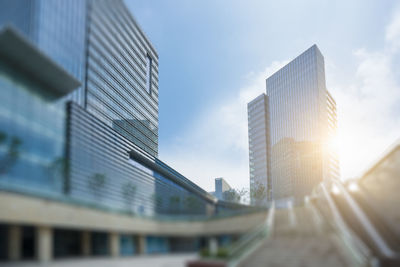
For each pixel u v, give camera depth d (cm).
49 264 2788
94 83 7700
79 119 6084
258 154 19938
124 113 9844
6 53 4159
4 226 3039
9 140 3959
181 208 5322
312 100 17812
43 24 5412
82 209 3338
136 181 7806
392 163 3444
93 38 7475
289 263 2370
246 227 4053
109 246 3759
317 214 3281
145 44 12331
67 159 4978
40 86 4812
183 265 3025
